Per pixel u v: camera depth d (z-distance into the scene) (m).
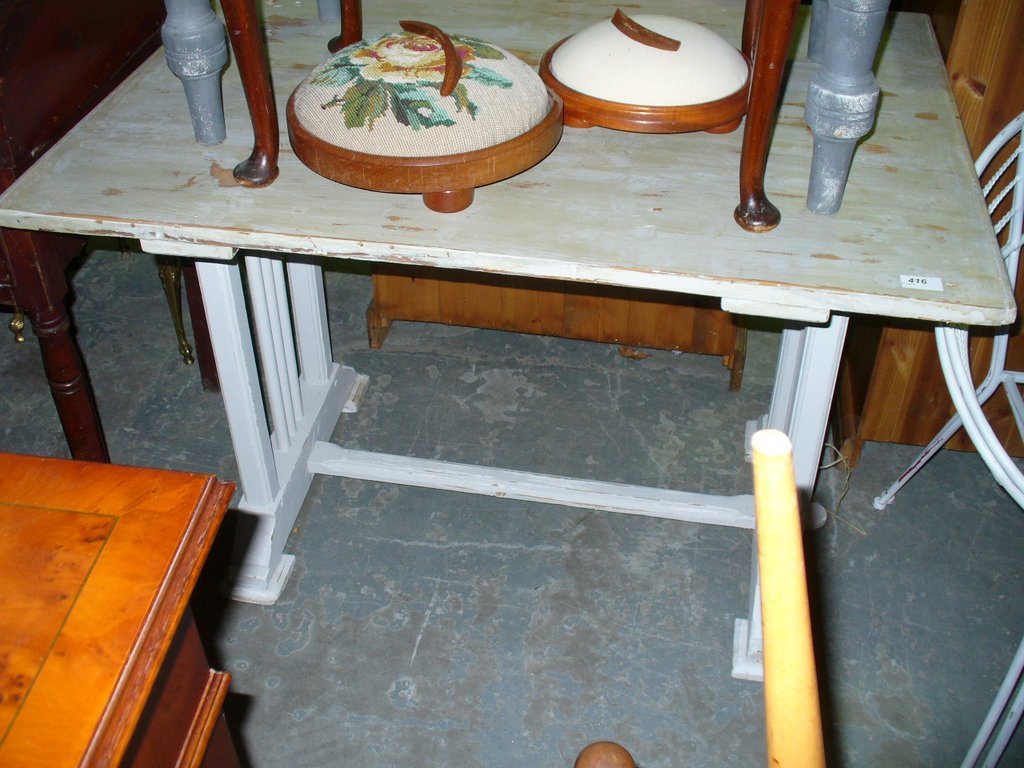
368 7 1.58
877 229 1.13
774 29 0.99
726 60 1.24
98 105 1.37
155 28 1.63
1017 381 1.48
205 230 1.14
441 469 1.75
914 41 1.52
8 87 1.25
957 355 1.31
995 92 1.48
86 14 1.42
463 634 1.60
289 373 1.71
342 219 1.15
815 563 1.71
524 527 1.77
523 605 1.64
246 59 1.12
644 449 1.94
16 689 0.69
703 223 1.14
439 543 1.75
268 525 1.65
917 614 1.63
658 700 1.51
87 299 2.30
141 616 0.73
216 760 0.98
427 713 1.49
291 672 1.55
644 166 1.24
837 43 1.02
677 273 1.07
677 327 2.03
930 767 1.42
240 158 1.26
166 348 2.17
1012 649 1.58
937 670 1.55
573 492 1.70
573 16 1.56
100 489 0.81
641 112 1.20
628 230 1.13
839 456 1.87
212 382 2.04
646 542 1.75
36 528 0.78
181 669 0.86
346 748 1.45
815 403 1.37
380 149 1.11
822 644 1.58
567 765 1.43
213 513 0.81
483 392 2.06
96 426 1.62
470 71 1.17
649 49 1.22
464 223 1.14
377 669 1.55
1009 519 1.79
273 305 1.60
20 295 1.41
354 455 1.79
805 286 1.05
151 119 1.34
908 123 1.31
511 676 1.54
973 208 1.16
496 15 1.56
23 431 1.97
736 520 1.67
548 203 1.17
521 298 2.05
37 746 0.66
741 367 2.02
